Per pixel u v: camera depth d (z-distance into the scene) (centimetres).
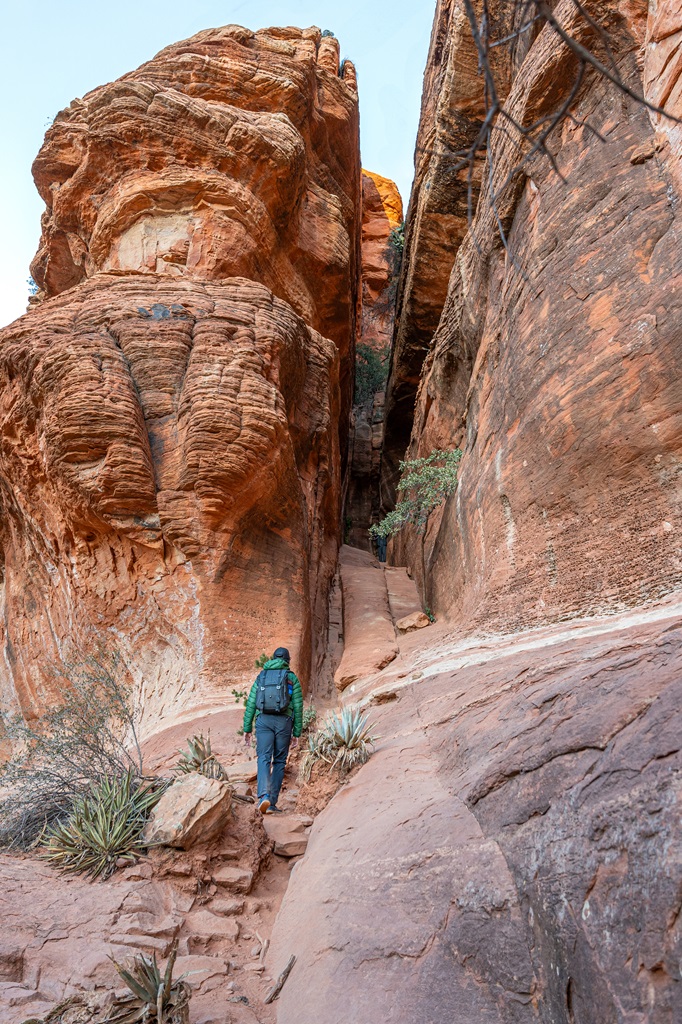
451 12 1764
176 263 1421
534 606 831
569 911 240
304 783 641
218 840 530
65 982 366
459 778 431
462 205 1853
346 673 1070
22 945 386
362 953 330
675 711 259
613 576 723
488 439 1074
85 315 1155
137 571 1046
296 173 1545
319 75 1919
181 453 1038
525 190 1045
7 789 725
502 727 435
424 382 1884
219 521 1017
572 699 346
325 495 1445
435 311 2106
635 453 714
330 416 1448
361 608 1348
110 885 465
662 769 243
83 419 1011
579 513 785
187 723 872
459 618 1124
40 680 1176
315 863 482
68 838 510
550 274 902
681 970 198
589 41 891
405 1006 283
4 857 505
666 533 670
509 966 260
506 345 1034
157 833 513
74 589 1086
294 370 1238
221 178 1452
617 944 219
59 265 1670
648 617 587
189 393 1048
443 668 838
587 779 273
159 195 1443
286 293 1614
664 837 224
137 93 1489
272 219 1548
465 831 343
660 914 211
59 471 1027
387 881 358
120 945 398
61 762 631
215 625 991
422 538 1627
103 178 1516
